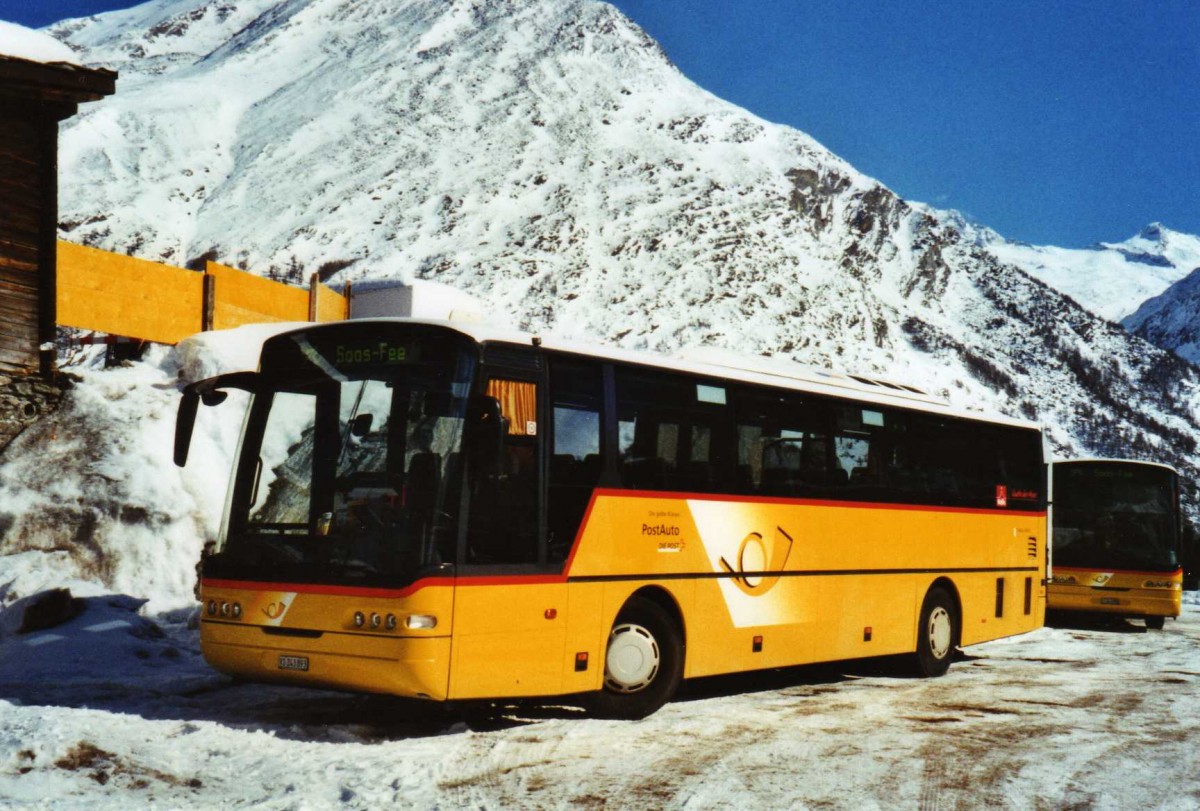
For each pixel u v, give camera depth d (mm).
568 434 9242
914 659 13617
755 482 11117
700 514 10414
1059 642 18828
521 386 8906
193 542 15109
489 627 8398
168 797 6727
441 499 8234
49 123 17172
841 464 12375
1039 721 10359
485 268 136000
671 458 10195
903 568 13227
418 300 24219
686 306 134000
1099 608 22812
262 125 193875
